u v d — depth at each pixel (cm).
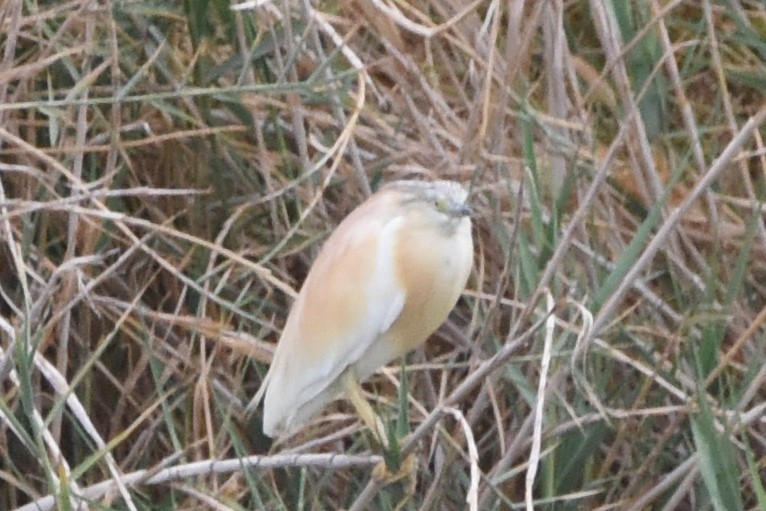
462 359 1245
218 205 1248
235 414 1234
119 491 1206
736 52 1271
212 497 1212
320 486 1224
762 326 1241
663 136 1248
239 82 1233
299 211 1240
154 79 1253
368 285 1203
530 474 1188
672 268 1239
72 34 1252
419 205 1205
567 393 1239
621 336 1238
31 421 1203
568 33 1265
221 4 1241
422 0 1255
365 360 1209
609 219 1240
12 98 1237
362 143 1254
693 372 1230
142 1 1245
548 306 1209
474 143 1238
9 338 1230
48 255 1248
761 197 1245
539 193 1228
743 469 1235
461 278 1206
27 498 1241
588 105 1252
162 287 1249
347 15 1256
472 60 1241
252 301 1247
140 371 1234
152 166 1252
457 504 1228
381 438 1199
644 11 1252
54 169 1238
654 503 1234
